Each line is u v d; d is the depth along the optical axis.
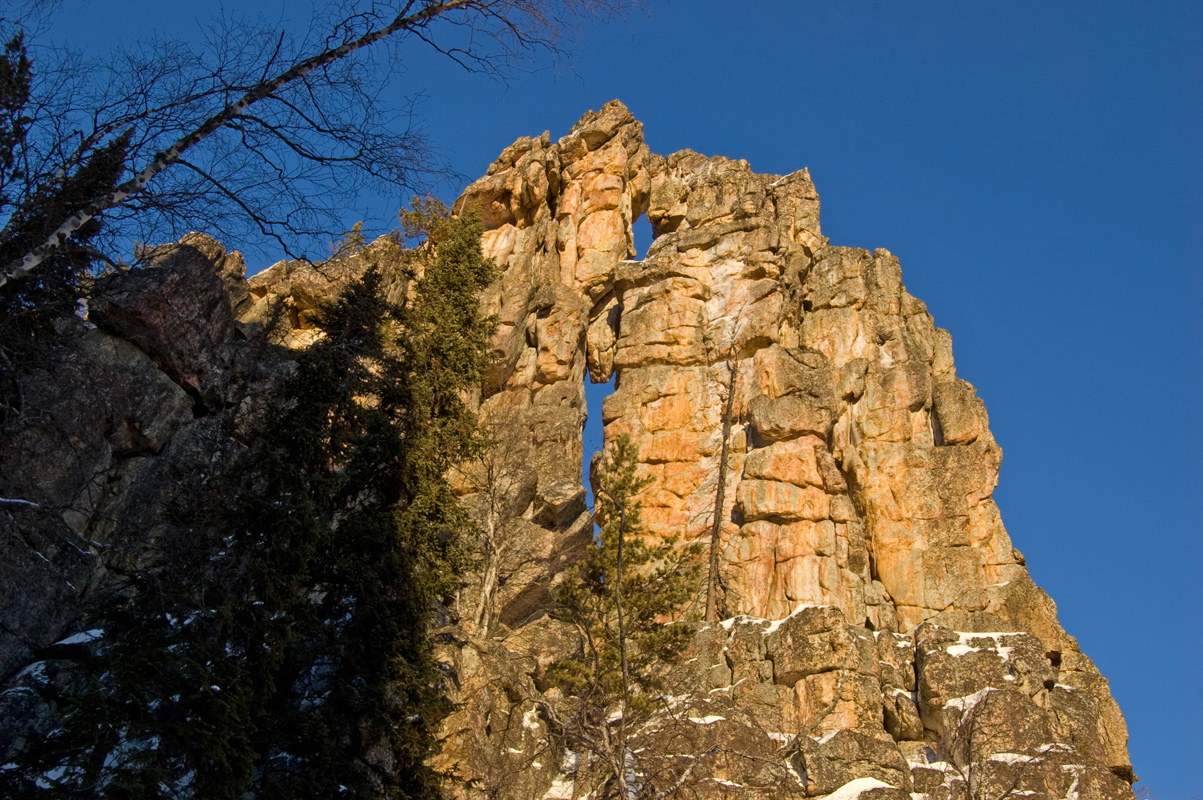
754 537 40.84
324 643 23.25
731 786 29.83
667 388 46.25
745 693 35.34
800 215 51.31
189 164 15.37
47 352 22.88
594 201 52.22
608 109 55.06
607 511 26.89
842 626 36.19
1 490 23.27
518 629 35.31
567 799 29.44
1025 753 32.66
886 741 33.34
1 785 17.45
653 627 26.58
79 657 22.39
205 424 28.55
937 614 39.94
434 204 40.41
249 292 41.28
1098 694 37.81
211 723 18.55
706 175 54.53
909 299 48.84
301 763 21.48
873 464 43.44
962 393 45.09
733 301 48.09
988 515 42.38
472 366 30.17
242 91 15.41
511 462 37.88
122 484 26.52
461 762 27.58
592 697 25.06
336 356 24.98
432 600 26.11
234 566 21.06
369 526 24.86
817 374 44.44
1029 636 37.22
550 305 47.25
